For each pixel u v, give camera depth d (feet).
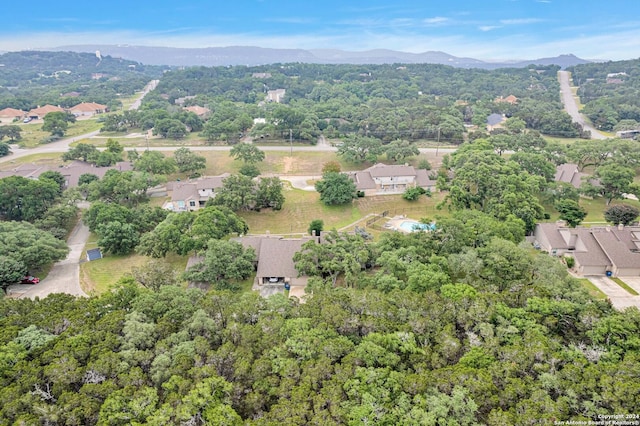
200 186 290.76
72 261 220.84
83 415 91.30
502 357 107.86
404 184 307.99
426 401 93.45
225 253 183.42
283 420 89.97
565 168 310.86
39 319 126.93
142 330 117.29
